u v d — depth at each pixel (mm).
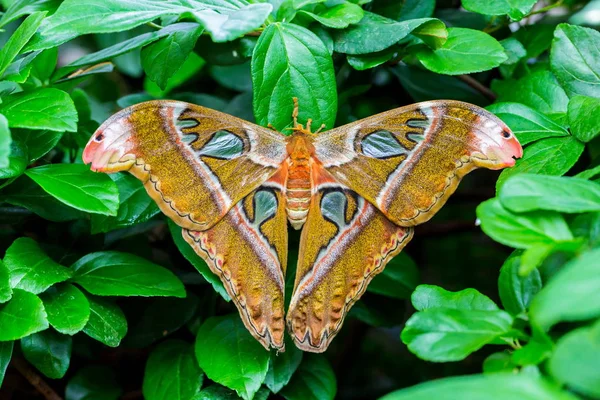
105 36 994
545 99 812
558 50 797
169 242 912
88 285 781
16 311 743
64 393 882
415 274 880
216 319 822
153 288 784
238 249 770
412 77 913
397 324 888
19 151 763
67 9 764
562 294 615
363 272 773
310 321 769
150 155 750
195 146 760
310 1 791
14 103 753
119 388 871
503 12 812
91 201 752
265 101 778
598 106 761
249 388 785
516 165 772
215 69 991
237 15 718
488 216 692
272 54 777
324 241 776
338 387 1054
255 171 773
